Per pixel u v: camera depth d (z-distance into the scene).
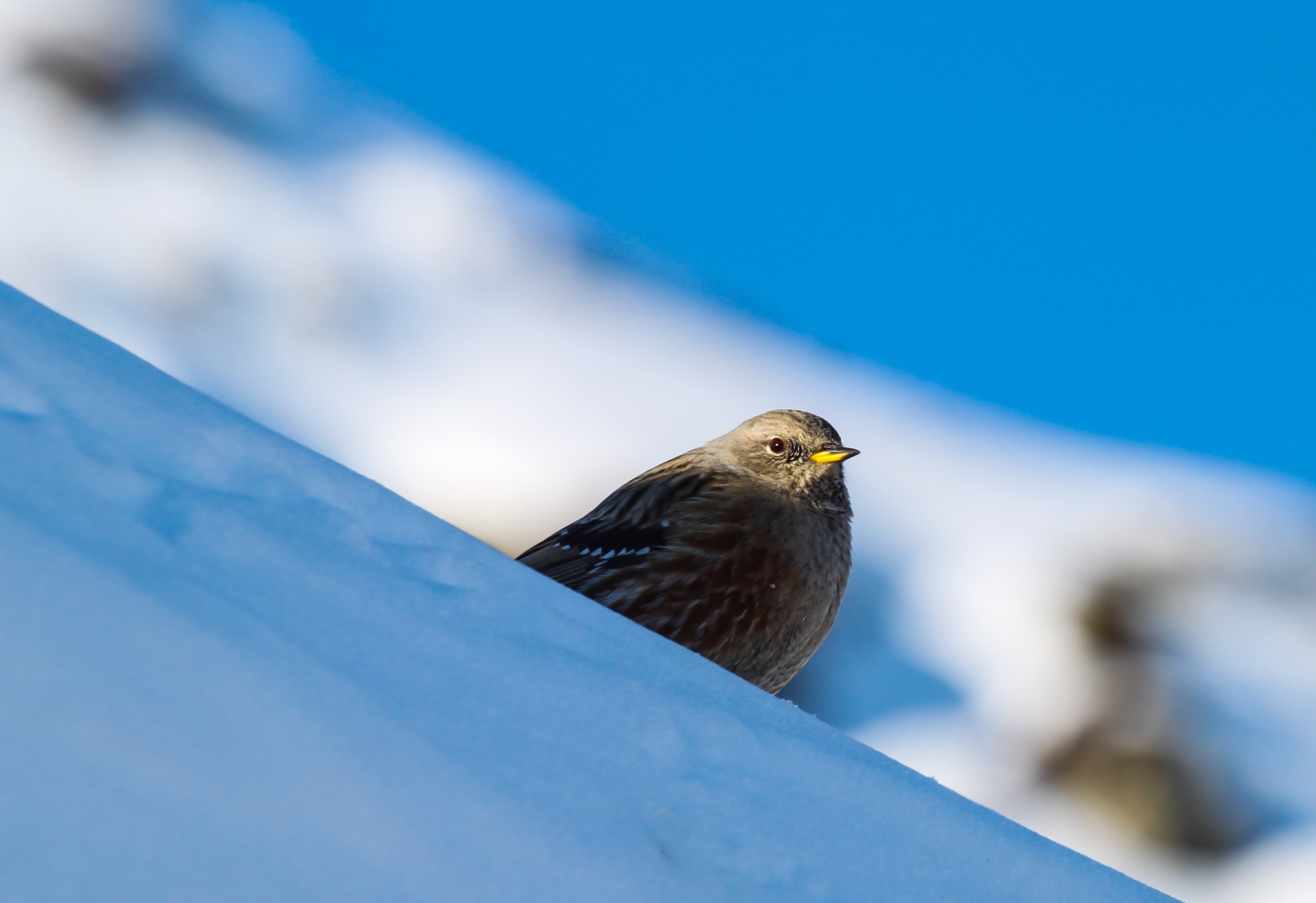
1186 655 20.27
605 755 2.56
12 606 1.93
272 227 40.56
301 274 37.91
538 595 3.23
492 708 2.50
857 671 18.59
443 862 1.96
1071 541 25.92
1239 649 21.66
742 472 8.38
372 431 29.30
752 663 8.26
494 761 2.30
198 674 2.01
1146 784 15.80
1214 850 14.99
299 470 3.07
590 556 8.28
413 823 2.01
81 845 1.62
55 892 1.54
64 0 46.81
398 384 32.56
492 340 38.28
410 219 44.62
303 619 2.41
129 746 1.80
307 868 1.80
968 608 21.36
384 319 37.56
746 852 2.47
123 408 2.85
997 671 18.83
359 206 44.84
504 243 45.22
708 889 2.29
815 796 2.87
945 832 3.00
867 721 17.28
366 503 3.13
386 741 2.15
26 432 2.55
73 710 1.80
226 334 34.12
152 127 44.25
